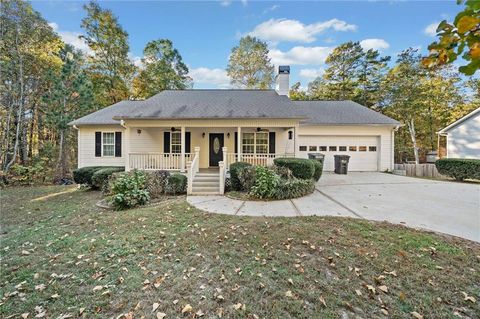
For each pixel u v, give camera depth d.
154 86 23.81
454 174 11.93
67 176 15.17
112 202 7.39
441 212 6.05
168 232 5.01
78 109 15.59
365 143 14.32
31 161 15.88
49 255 4.23
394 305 2.72
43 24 15.98
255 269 3.47
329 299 2.83
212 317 2.62
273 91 14.50
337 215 5.83
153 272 3.51
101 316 2.68
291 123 10.56
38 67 16.30
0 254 4.34
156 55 24.62
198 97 13.14
